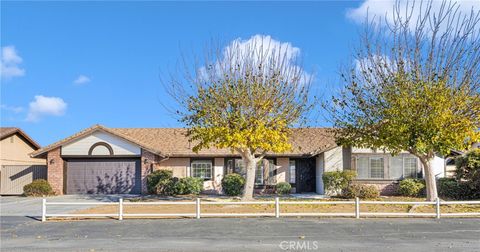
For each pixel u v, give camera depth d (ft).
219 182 110.32
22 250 44.91
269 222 60.39
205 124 81.51
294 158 111.04
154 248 45.19
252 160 84.94
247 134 79.20
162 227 57.36
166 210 73.05
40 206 83.71
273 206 76.59
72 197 100.07
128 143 107.04
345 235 51.29
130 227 57.67
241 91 81.56
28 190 103.19
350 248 44.55
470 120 73.41
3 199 98.73
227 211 71.15
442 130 71.82
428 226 57.06
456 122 72.18
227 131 79.15
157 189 103.55
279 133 83.30
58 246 46.65
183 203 66.74
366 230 54.34
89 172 108.37
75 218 66.13
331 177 95.71
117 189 107.76
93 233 53.93
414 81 74.38
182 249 44.62
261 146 80.23
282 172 110.42
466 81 73.67
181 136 118.21
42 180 105.50
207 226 57.62
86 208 78.74
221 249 44.52
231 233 52.90
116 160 108.47
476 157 88.89
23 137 128.06
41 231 55.72
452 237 50.03
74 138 106.52
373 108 77.66
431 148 73.72
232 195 104.01
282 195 102.58
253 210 72.23
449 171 98.73
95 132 107.34
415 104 72.02
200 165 111.14
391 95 74.69
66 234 53.52
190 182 103.24
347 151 100.94
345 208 74.02
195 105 82.64
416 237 50.06
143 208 75.92
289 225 57.93
